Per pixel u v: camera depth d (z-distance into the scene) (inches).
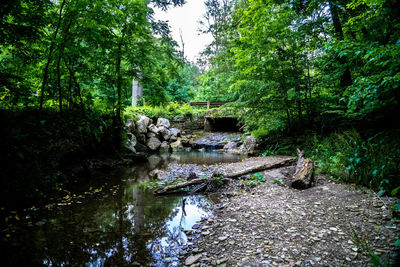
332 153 190.9
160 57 287.7
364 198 115.3
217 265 71.6
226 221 107.7
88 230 103.7
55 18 188.2
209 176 191.9
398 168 114.7
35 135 156.0
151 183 190.7
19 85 180.1
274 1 235.6
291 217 103.8
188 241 92.4
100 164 237.1
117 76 253.8
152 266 75.0
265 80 260.5
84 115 230.7
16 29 145.3
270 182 166.1
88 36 198.8
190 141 491.2
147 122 446.6
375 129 135.2
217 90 617.3
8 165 125.6
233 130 559.2
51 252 84.2
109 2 228.1
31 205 131.3
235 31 489.4
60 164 188.9
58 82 202.7
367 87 109.6
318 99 232.1
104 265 76.1
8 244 88.6
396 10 115.0
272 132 304.8
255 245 82.1
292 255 73.6
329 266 66.3
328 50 130.3
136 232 102.2
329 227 90.7
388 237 77.7
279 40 251.8
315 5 206.8
